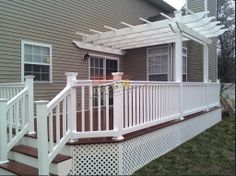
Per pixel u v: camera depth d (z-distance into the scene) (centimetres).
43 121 395
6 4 673
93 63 975
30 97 509
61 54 827
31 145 499
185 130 705
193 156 572
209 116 914
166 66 1083
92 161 440
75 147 434
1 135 467
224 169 491
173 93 656
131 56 1161
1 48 662
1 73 662
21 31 709
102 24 987
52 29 796
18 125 495
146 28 783
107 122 450
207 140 721
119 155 444
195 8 1227
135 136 478
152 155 540
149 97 544
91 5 940
